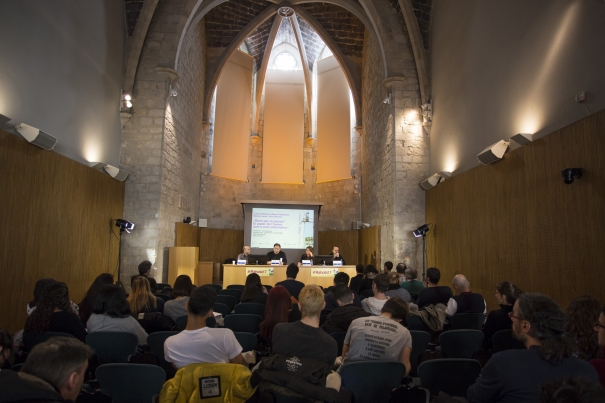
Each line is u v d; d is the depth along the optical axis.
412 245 10.95
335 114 17.09
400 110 11.32
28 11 6.68
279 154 17.75
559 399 1.22
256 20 14.86
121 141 10.55
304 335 2.64
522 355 1.97
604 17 5.13
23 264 6.40
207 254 15.52
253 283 5.51
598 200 5.01
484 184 7.91
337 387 2.35
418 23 11.33
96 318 3.63
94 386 3.20
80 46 8.41
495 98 7.78
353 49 15.99
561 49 5.94
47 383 1.52
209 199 16.08
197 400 2.22
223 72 16.31
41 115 7.10
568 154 5.57
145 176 10.50
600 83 5.18
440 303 4.94
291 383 2.21
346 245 15.81
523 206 6.61
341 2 12.69
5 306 5.99
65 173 7.62
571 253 5.46
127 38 10.78
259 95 17.58
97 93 9.26
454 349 3.77
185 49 12.36
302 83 18.14
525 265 6.52
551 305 2.07
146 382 2.66
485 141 8.13
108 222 9.55
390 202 11.48
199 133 15.05
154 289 6.84
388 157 11.80
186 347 2.64
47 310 3.45
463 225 8.78
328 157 17.14
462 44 9.30
